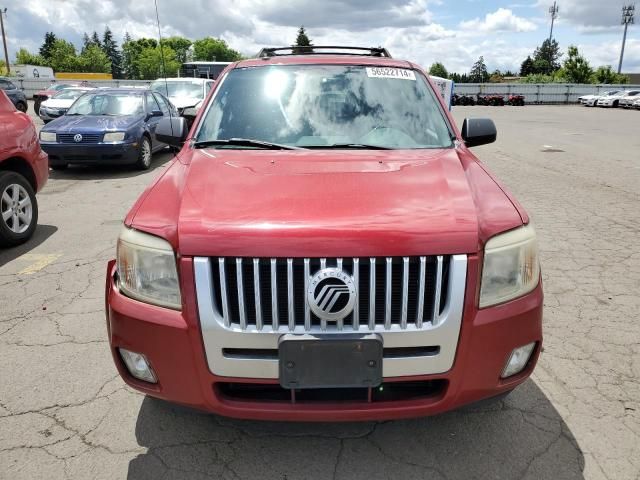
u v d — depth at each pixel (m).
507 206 2.16
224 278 1.88
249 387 2.06
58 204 6.94
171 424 2.51
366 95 3.14
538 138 15.37
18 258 4.81
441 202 2.06
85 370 2.96
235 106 3.09
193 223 1.96
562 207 6.66
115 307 2.08
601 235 5.44
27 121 5.36
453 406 2.04
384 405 1.99
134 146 9.11
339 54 3.76
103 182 8.53
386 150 2.76
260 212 1.98
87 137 8.80
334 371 1.89
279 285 1.89
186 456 2.30
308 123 2.97
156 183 2.42
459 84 44.69
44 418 2.55
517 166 10.02
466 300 1.91
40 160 5.48
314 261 1.86
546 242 5.21
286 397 2.03
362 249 1.85
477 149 12.63
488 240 1.96
